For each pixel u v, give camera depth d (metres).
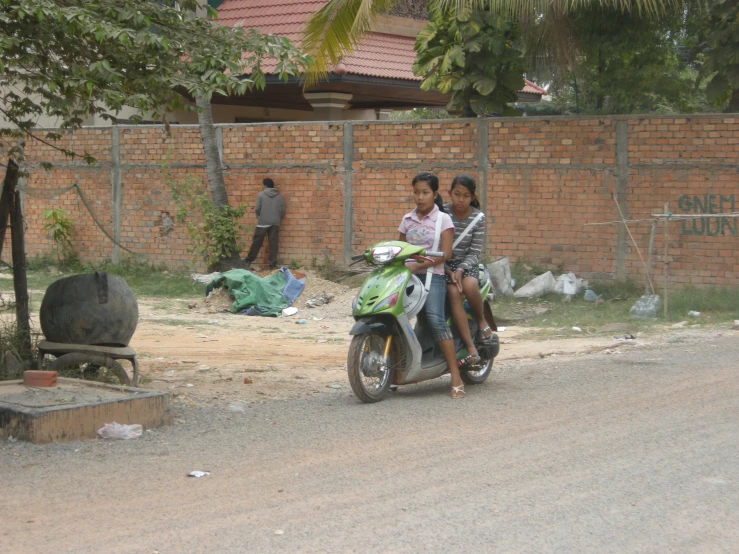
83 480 5.61
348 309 14.83
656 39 16.98
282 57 7.74
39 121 20.03
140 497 5.29
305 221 17.61
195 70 7.57
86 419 6.61
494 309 14.39
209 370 9.79
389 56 21.41
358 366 7.68
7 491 5.39
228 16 22.70
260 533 4.70
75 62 7.64
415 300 7.87
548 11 14.54
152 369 9.79
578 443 6.43
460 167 16.17
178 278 18.23
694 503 5.14
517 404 7.75
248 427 7.00
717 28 14.74
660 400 7.77
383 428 6.94
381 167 16.83
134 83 7.46
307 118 25.61
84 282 8.18
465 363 8.30
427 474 5.71
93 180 19.59
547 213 15.61
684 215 13.35
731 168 14.36
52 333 8.16
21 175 8.83
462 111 16.78
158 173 18.89
